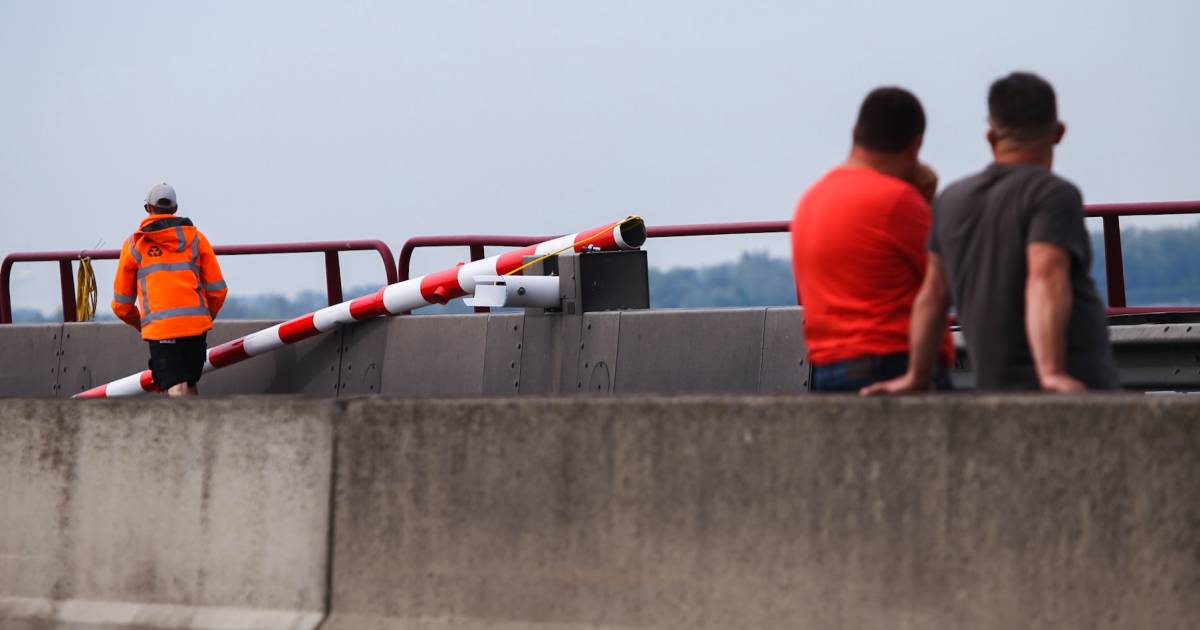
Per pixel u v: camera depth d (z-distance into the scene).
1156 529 14.34
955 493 15.01
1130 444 14.45
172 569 18.98
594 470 16.62
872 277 18.80
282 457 18.39
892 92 19.28
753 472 15.88
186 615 18.73
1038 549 14.70
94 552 19.53
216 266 44.91
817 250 19.16
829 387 19.12
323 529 18.00
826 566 15.48
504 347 39.62
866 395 15.98
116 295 44.44
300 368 45.12
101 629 19.16
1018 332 16.94
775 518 15.74
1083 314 16.75
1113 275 39.03
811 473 15.61
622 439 16.52
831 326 19.08
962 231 17.16
